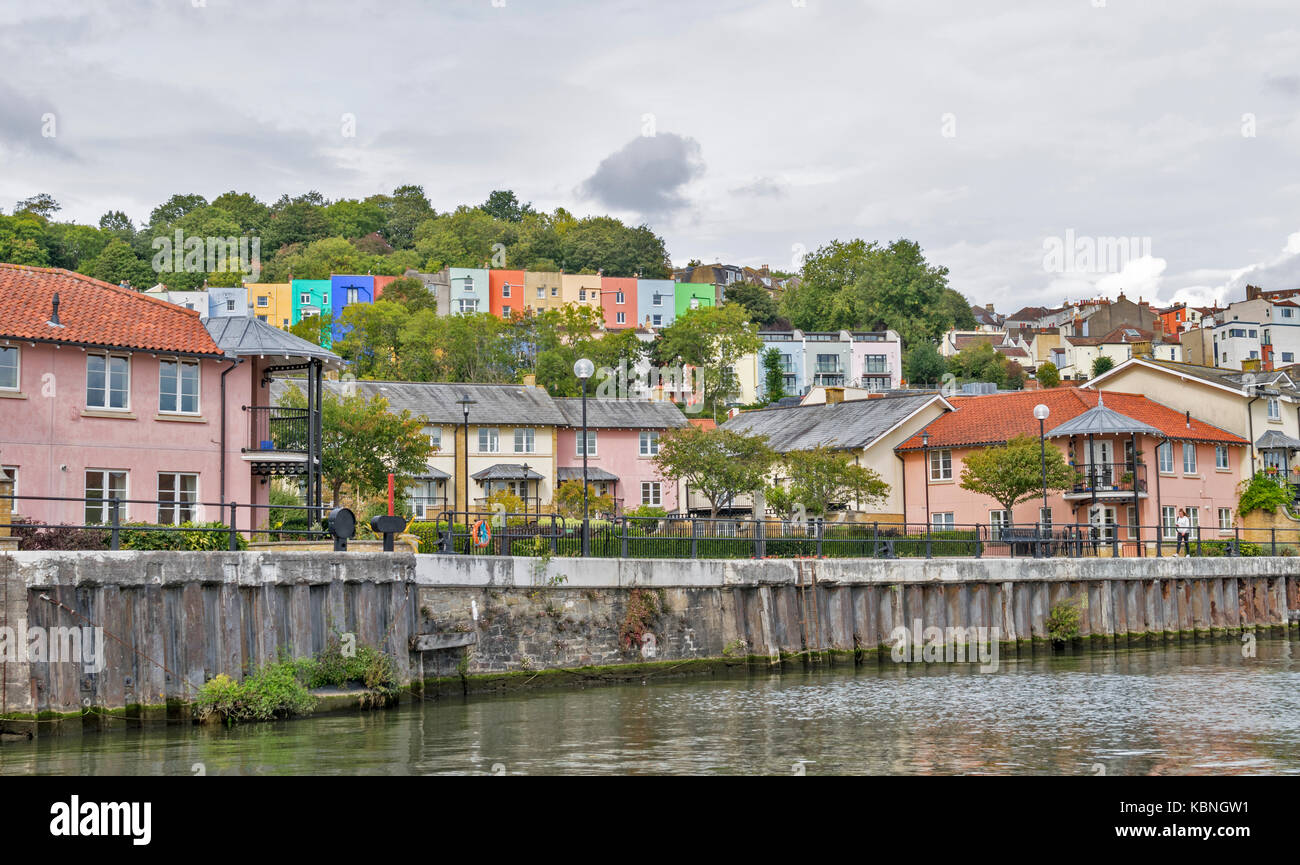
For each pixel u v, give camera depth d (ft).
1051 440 194.49
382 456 155.94
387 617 88.38
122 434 108.58
